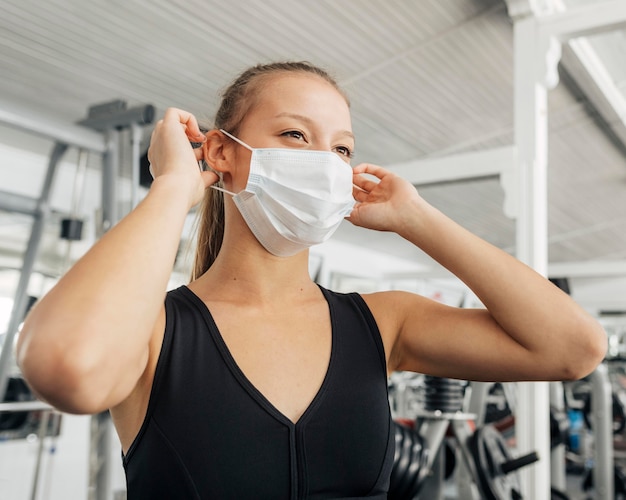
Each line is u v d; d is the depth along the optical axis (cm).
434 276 702
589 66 394
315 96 83
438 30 338
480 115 432
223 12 297
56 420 346
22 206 273
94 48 310
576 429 685
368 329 81
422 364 87
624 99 451
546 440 276
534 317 79
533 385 278
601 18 284
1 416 358
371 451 74
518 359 81
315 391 73
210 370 70
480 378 85
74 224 261
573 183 592
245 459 68
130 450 70
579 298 911
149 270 62
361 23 322
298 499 68
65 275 61
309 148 82
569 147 516
